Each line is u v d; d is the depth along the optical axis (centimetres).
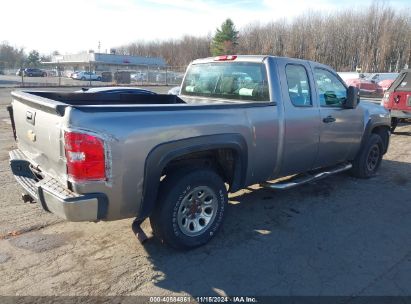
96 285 317
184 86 562
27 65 8838
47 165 330
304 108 464
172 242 358
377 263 360
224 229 425
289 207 494
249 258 364
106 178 298
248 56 464
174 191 346
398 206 507
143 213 333
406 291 317
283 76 443
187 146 344
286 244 393
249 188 541
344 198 533
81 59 7550
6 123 1158
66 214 292
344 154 562
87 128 288
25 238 393
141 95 518
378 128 651
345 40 7181
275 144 433
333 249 385
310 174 525
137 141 310
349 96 516
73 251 370
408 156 814
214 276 333
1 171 621
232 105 384
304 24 7750
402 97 1038
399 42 6688
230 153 400
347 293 313
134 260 356
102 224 429
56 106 292
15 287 311
